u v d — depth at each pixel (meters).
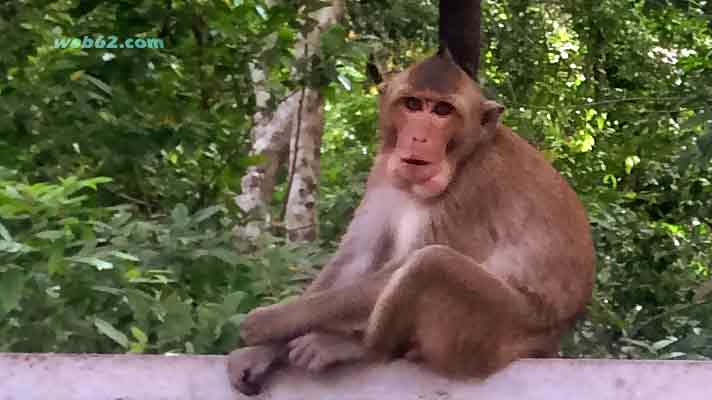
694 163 3.36
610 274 3.69
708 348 2.92
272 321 2.13
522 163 2.29
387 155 2.32
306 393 2.11
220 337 2.45
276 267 2.69
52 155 3.12
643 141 4.65
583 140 5.07
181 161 3.30
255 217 3.25
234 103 3.36
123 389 2.05
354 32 4.72
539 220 2.25
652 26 5.69
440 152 2.24
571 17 5.88
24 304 2.43
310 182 4.01
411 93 2.26
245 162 3.27
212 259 2.65
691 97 3.70
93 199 3.14
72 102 3.14
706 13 3.97
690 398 2.02
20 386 2.05
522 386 2.08
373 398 2.10
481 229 2.26
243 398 2.08
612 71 5.71
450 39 3.01
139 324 2.45
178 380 2.07
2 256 2.37
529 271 2.23
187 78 3.31
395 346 2.13
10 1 3.18
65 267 2.42
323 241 3.74
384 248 2.31
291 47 3.40
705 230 4.73
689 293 3.62
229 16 3.28
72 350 2.47
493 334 2.14
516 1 5.41
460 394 2.10
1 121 3.06
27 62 3.16
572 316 2.26
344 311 2.15
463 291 2.13
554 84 5.36
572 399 2.05
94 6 3.21
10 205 2.44
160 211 3.26
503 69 5.33
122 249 2.61
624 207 4.64
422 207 2.27
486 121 2.29
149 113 3.20
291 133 4.07
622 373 2.04
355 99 5.30
